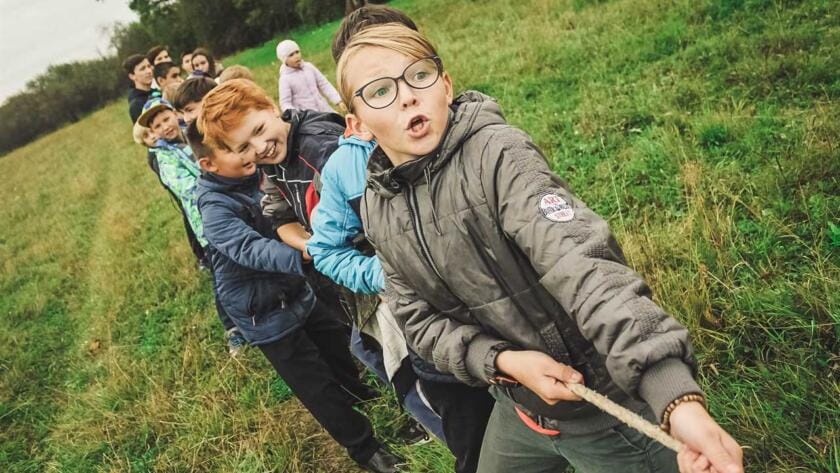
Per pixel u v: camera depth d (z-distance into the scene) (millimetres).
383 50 1328
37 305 7664
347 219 2145
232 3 38844
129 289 6652
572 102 5715
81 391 5203
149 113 4410
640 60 5918
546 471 1839
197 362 4555
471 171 1338
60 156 24078
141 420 4125
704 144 4141
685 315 2766
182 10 41531
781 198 3248
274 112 2484
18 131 53625
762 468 2100
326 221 2162
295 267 2701
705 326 2732
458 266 1387
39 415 5180
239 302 2951
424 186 1400
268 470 3293
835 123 3596
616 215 3863
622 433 1455
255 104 2428
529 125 5523
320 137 2387
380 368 2826
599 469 1539
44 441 4629
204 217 2898
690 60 5398
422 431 3184
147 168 13391
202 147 2816
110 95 53188
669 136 4250
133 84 6988
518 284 1352
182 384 4352
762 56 4773
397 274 1562
